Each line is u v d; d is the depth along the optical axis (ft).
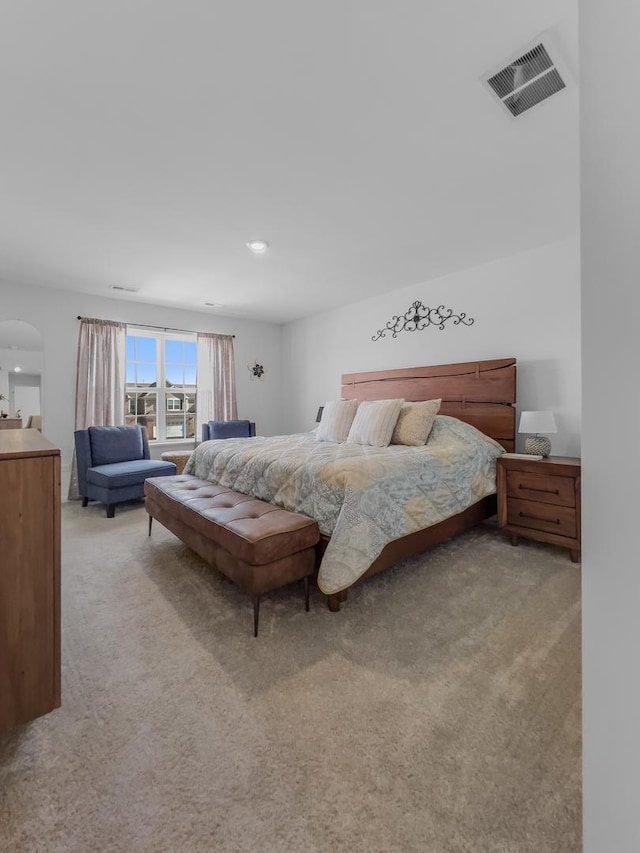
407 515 7.13
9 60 4.48
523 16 4.05
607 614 1.83
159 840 2.85
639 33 1.72
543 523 8.59
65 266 11.27
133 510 12.25
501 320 10.98
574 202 7.81
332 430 11.66
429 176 6.90
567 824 2.96
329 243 9.75
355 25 4.12
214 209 8.02
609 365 1.81
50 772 3.37
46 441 4.45
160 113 5.35
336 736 3.77
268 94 5.04
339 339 16.12
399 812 3.06
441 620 5.85
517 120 5.54
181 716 4.01
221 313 17.06
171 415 16.72
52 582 3.69
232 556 5.86
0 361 12.66
